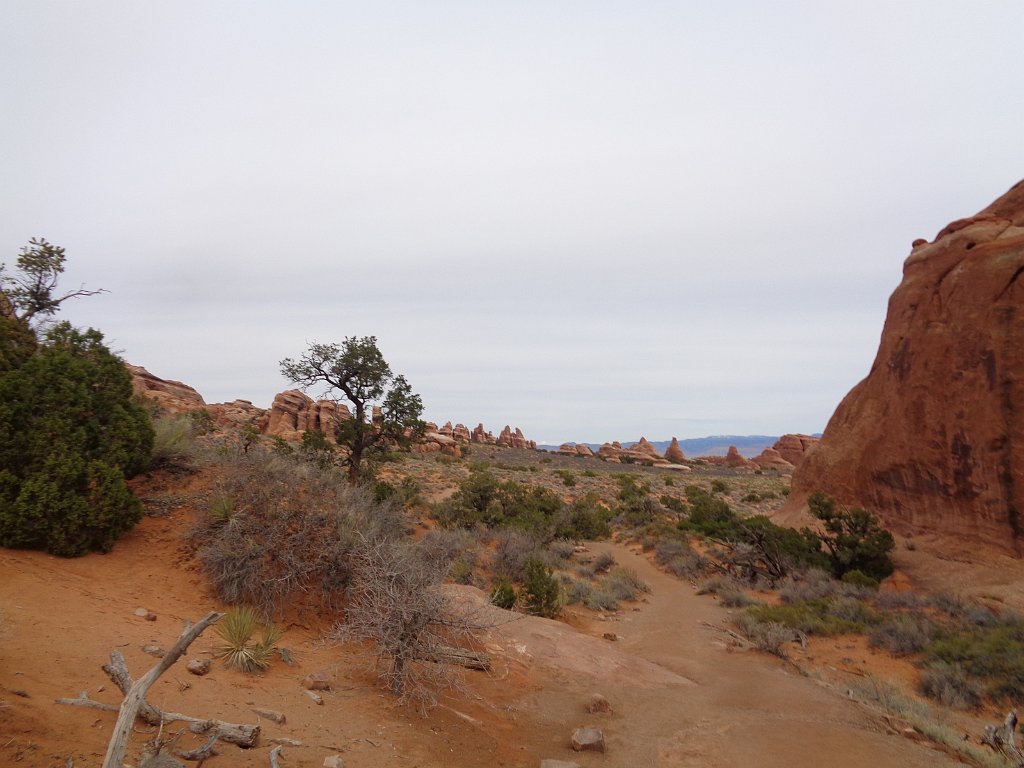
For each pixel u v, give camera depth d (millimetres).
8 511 7695
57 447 8227
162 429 11484
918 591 20000
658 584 21719
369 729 5742
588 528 32438
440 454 68000
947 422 22406
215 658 6418
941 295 24188
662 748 6859
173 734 4438
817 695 9727
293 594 8633
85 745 3844
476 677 8250
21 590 6586
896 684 11680
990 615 15375
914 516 23703
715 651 12703
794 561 22188
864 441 27062
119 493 8469
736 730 7598
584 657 10125
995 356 20969
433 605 7281
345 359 22125
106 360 9898
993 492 20281
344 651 7875
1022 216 23031
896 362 25938
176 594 7898
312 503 10117
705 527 30328
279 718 5336
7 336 10094
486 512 28484
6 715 3814
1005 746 7789
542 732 6988
